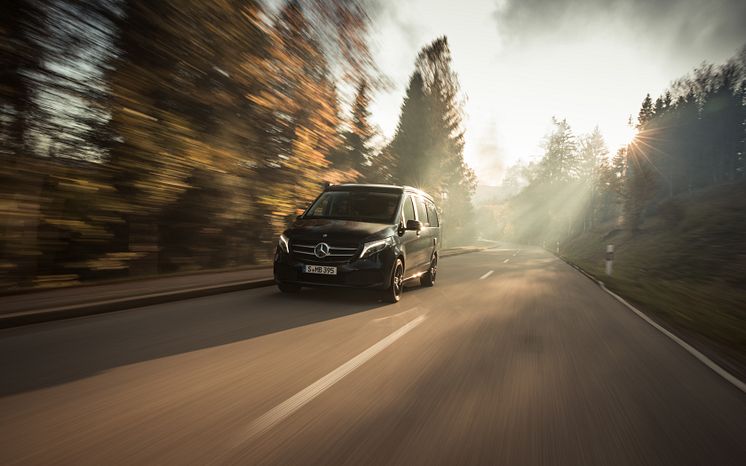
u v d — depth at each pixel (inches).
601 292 430.3
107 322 224.2
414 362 175.8
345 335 215.2
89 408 121.5
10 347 177.3
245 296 315.0
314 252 292.7
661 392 151.0
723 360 197.6
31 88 265.1
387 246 303.3
